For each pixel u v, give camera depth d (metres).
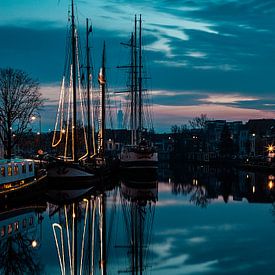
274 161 139.88
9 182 57.69
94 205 59.19
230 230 42.47
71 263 33.03
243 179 102.56
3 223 46.03
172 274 29.50
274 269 30.00
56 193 69.75
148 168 94.38
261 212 53.03
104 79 95.69
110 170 96.38
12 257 34.28
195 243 37.53
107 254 35.44
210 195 70.62
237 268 30.31
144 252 35.03
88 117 87.44
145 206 58.59
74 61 75.94
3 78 83.81
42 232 42.50
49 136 146.12
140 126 103.69
